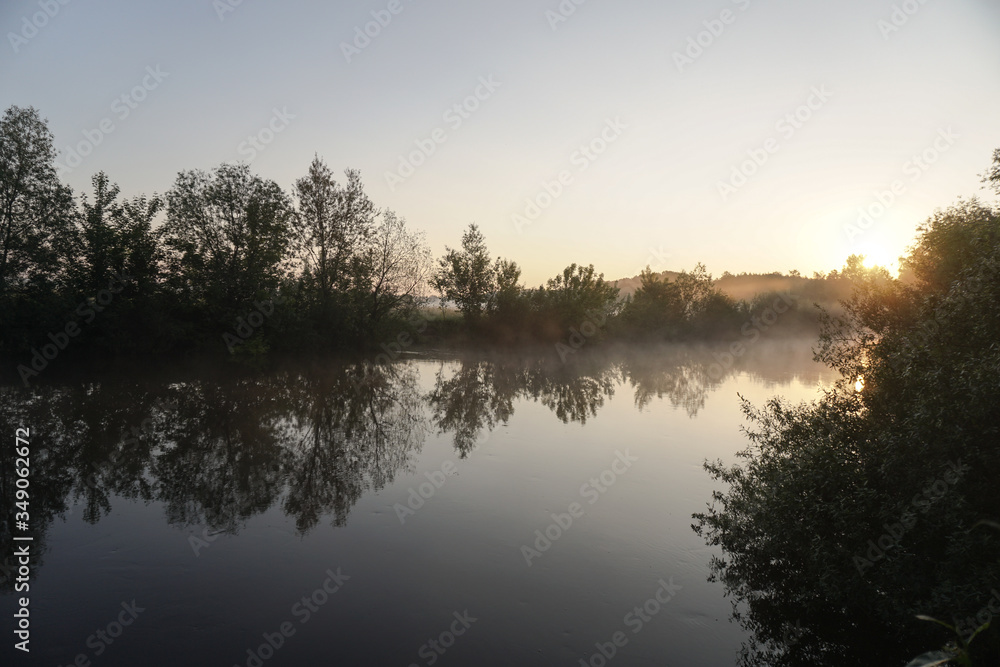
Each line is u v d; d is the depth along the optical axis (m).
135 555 7.46
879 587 5.72
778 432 8.49
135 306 25.41
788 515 6.70
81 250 24.47
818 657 5.54
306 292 32.16
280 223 29.50
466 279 43.31
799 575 6.76
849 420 7.11
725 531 8.35
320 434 14.19
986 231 6.61
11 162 22.91
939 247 7.90
